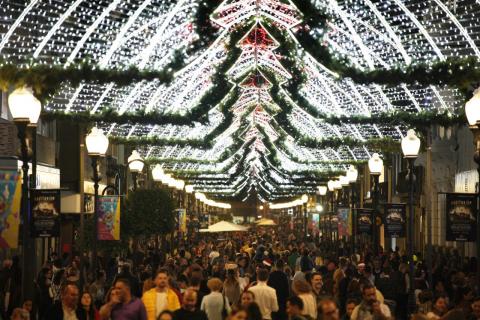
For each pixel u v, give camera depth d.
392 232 31.39
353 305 16.70
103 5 23.50
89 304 16.72
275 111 40.81
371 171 35.06
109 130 37.62
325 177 60.44
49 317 16.61
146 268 28.88
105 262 32.53
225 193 99.69
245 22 26.95
